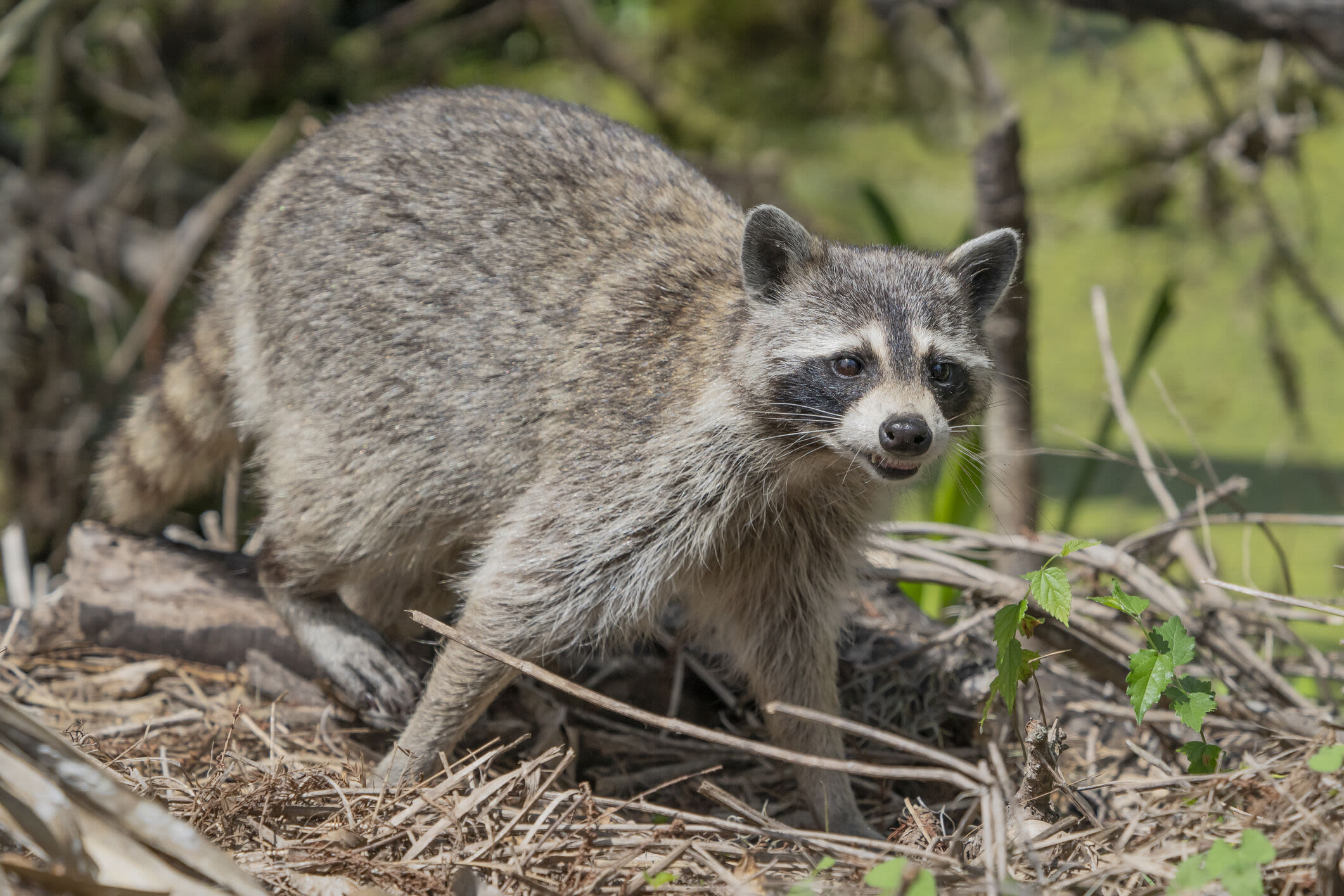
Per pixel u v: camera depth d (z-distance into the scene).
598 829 6.02
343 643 8.00
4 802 4.76
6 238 17.38
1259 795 5.48
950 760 5.49
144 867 4.66
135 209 19.50
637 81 24.70
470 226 7.62
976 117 12.32
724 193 8.52
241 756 6.85
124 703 7.86
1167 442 17.33
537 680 8.34
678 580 7.71
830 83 27.55
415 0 27.23
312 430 7.81
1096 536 14.66
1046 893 5.01
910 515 10.41
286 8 24.42
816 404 7.09
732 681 8.64
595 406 7.24
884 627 8.90
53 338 17.14
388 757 7.16
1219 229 15.04
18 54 19.94
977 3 22.03
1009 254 7.65
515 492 7.45
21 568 10.14
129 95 18.91
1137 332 19.75
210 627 8.34
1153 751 7.79
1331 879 4.64
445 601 8.66
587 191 7.77
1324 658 8.51
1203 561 8.78
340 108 25.23
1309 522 8.45
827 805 7.19
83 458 17.03
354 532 7.81
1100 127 22.31
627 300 7.40
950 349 7.23
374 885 5.47
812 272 7.36
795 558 7.77
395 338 7.58
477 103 8.18
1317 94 12.95
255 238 8.24
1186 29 11.61
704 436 7.22
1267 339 13.88
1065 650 7.84
